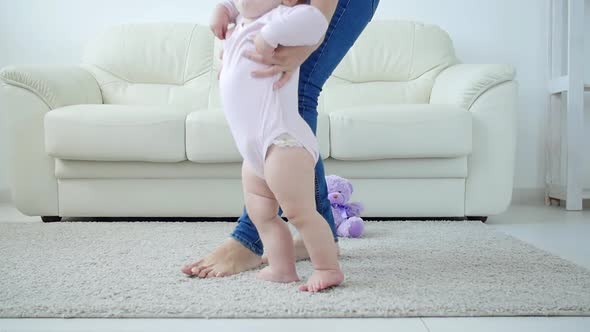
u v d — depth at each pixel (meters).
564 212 2.87
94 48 3.16
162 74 3.14
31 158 2.47
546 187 3.22
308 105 1.38
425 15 3.35
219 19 1.38
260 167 1.27
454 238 1.98
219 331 1.06
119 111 2.41
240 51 1.25
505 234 2.06
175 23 3.27
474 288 1.29
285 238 1.36
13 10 3.33
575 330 1.06
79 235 2.05
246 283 1.34
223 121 2.38
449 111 2.38
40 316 1.14
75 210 2.48
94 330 1.07
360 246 1.84
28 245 1.86
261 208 1.34
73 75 2.79
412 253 1.71
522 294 1.25
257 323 1.10
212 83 3.13
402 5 3.35
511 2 3.30
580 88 2.94
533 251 1.73
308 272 1.46
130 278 1.40
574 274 1.43
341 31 1.40
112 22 3.37
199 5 3.39
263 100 1.22
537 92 3.29
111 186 2.46
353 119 2.37
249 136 1.23
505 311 1.14
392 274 1.43
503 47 3.31
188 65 3.16
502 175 2.45
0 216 2.76
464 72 2.61
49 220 2.57
